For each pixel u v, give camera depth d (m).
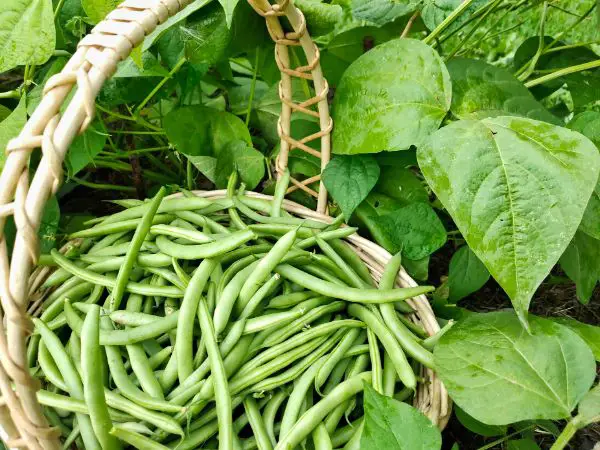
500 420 0.45
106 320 0.51
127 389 0.46
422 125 0.59
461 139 0.52
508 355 0.48
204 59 0.63
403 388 0.52
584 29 1.02
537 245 0.48
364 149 0.61
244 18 0.62
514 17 1.08
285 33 0.60
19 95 0.62
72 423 0.47
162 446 0.42
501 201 0.50
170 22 0.57
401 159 0.66
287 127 0.64
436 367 0.48
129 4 0.41
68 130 0.37
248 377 0.48
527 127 0.52
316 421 0.46
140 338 0.48
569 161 0.49
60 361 0.47
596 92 0.77
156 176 0.81
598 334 0.53
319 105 0.62
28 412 0.38
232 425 0.47
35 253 0.36
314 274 0.56
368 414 0.40
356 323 0.52
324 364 0.49
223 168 0.69
